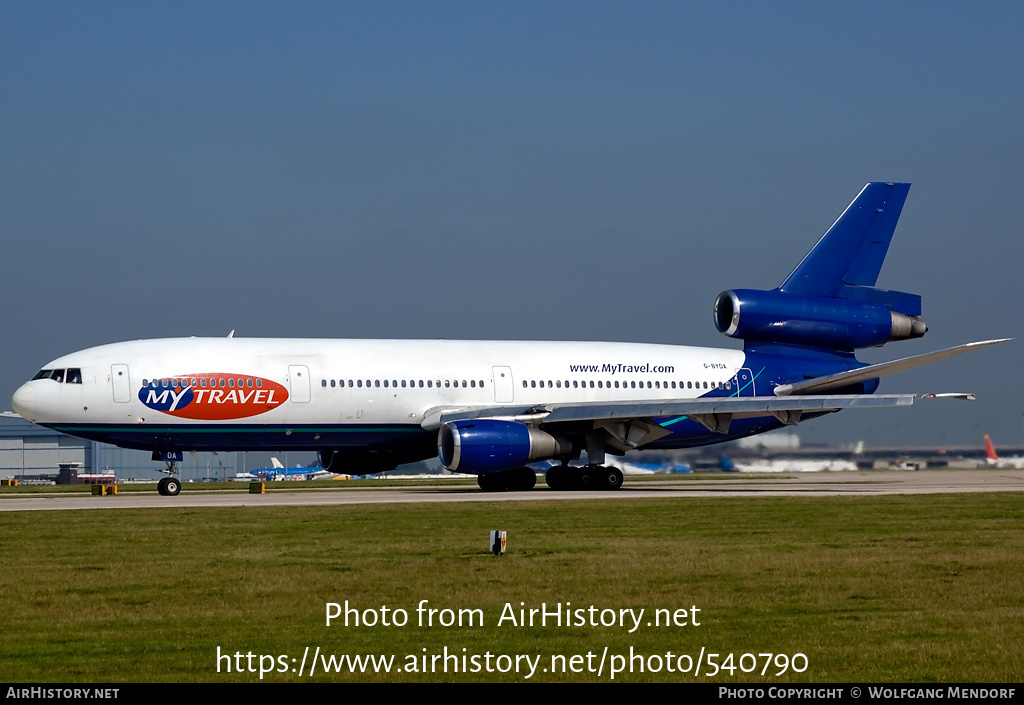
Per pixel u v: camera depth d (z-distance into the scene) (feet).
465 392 280.72
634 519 183.01
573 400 290.15
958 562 130.72
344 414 268.82
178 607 104.58
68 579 119.75
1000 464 424.87
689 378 298.97
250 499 246.27
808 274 305.73
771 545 146.92
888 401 258.37
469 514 192.65
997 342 257.55
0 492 339.16
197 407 256.32
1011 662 84.94
